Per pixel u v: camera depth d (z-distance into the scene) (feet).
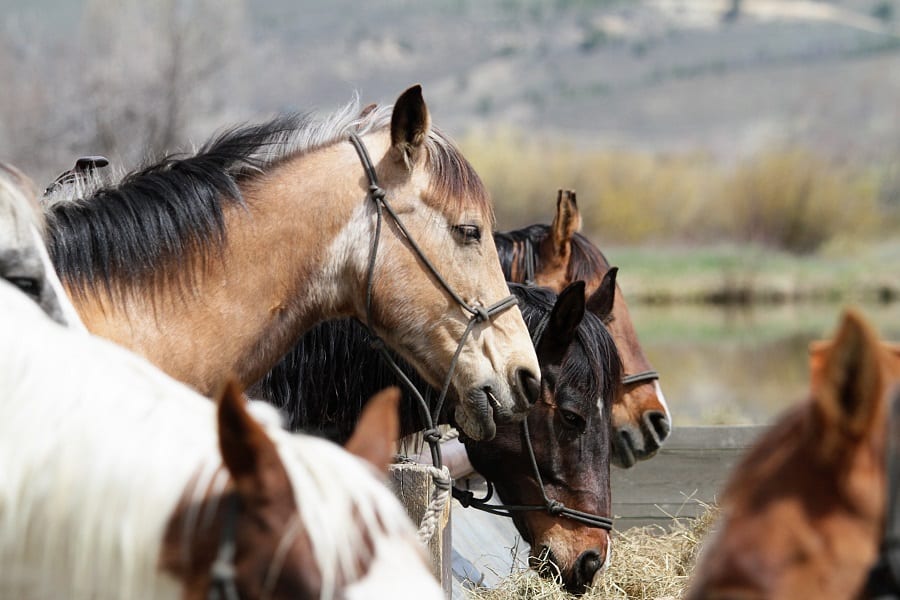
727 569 9.58
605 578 29.07
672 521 36.14
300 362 24.62
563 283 32.86
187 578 10.59
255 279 20.76
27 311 12.40
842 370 9.41
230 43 163.12
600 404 25.89
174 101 157.17
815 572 9.41
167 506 10.83
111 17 158.30
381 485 11.00
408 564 10.34
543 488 25.67
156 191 20.38
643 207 264.72
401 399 25.07
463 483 35.27
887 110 596.70
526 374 21.68
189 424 11.57
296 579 10.06
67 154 151.12
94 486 10.99
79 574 10.89
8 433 11.35
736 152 356.59
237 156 21.21
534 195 261.44
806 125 589.73
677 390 82.53
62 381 11.60
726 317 154.20
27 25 161.48
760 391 81.61
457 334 21.39
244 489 10.46
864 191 248.32
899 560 9.37
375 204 21.22
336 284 21.38
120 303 19.60
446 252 21.34
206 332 20.31
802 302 182.91
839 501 9.61
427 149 21.56
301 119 22.11
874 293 187.52
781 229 246.06
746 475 10.16
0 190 15.23
